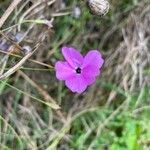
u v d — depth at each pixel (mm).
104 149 217
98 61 168
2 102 213
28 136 209
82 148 216
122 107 223
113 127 220
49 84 220
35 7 198
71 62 169
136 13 228
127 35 228
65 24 220
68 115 220
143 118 223
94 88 225
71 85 167
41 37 193
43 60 216
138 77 230
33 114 215
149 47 233
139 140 216
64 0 215
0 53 186
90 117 222
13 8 179
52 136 213
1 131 206
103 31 227
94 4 171
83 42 225
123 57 227
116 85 227
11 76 209
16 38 188
